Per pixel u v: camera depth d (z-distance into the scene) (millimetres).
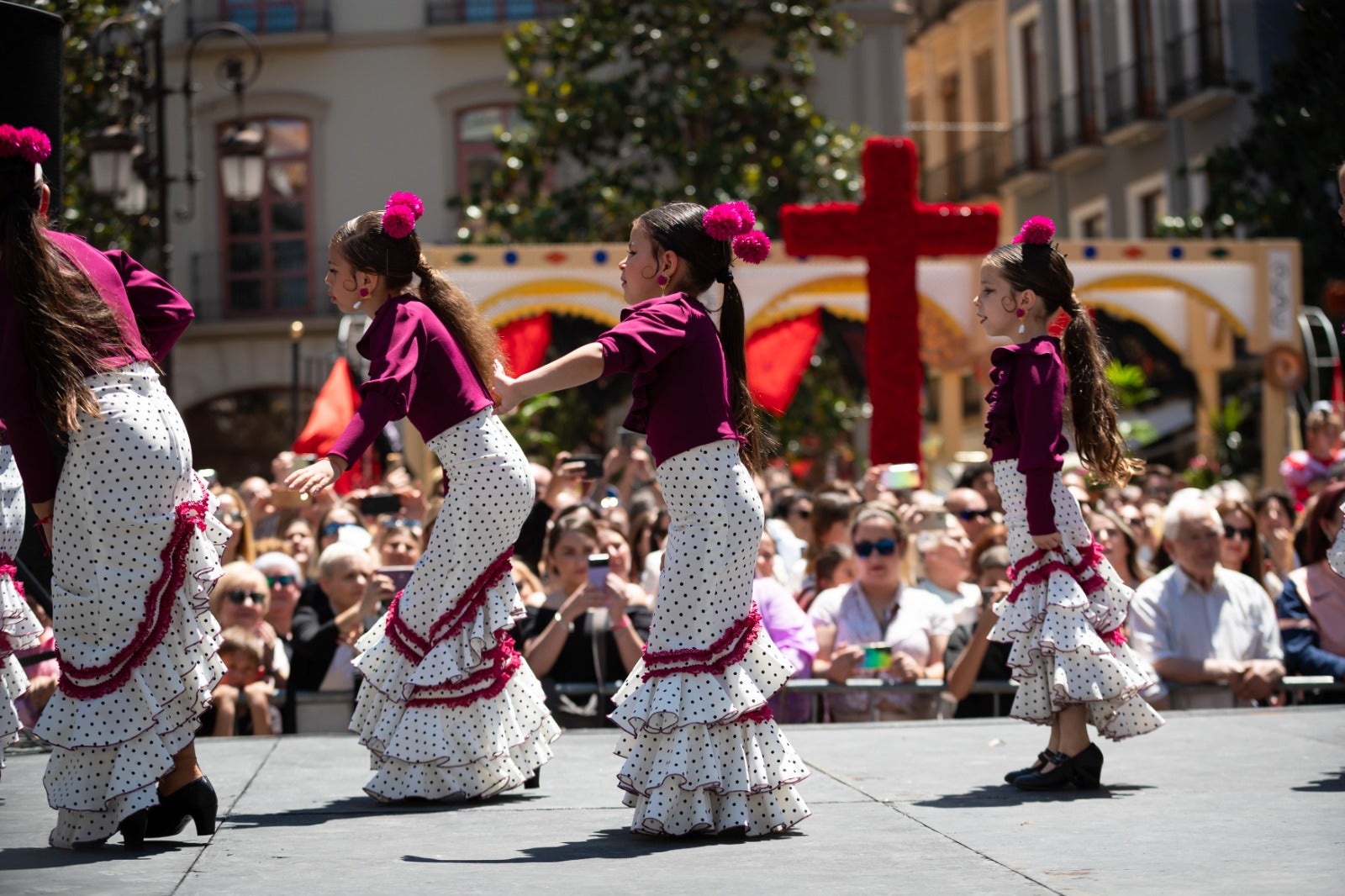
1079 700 5301
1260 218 19656
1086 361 5531
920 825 4707
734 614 4645
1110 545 8352
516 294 14445
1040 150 30734
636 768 4617
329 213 28875
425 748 5195
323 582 7652
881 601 8016
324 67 28906
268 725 7207
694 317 4684
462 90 28766
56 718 4375
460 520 5242
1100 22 28469
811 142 22031
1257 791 5215
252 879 3953
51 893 3760
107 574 4371
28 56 6102
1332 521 8086
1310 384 16984
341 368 11578
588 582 7102
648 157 23094
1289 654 8094
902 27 27484
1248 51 23469
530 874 4008
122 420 4340
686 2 21938
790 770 4621
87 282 4348
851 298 15430
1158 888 3703
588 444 22094
